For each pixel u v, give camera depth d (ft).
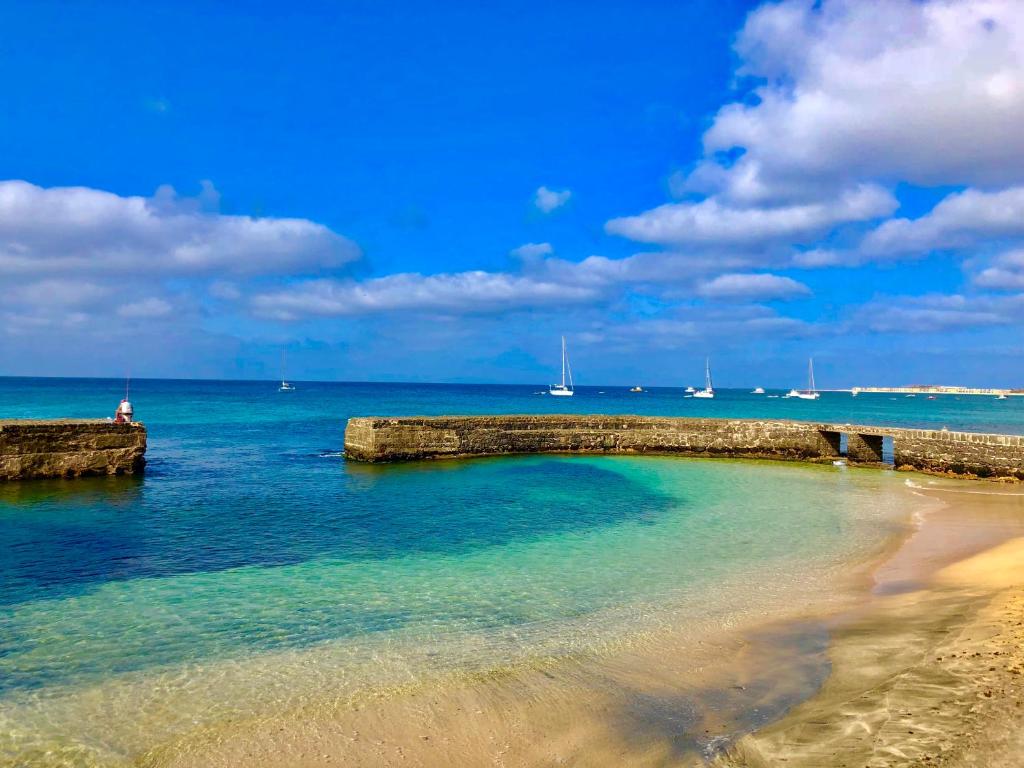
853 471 91.15
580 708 23.44
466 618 32.73
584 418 105.29
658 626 31.68
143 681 25.55
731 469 91.15
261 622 31.91
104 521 52.16
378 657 27.99
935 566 42.60
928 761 17.76
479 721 22.59
